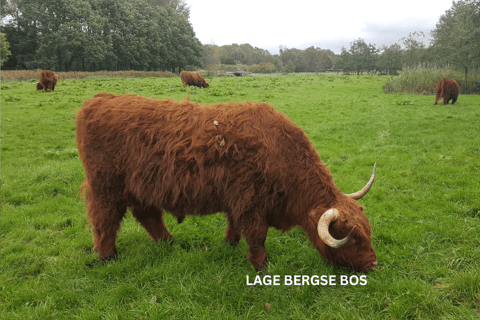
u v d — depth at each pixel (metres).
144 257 3.96
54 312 3.08
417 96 21.08
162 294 3.25
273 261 3.83
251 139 3.33
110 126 3.68
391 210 5.22
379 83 31.34
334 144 9.80
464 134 10.01
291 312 2.96
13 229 4.88
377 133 10.98
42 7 55.66
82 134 3.86
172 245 4.37
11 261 4.01
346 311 2.90
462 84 23.64
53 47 55.78
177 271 3.60
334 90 24.81
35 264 3.98
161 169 3.46
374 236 4.31
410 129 11.27
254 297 3.17
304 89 25.17
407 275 3.43
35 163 8.17
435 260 3.65
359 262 2.94
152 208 4.23
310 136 10.87
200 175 3.34
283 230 3.71
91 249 4.41
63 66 68.38
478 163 7.03
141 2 71.38
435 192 5.78
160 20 72.00
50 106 16.14
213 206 3.54
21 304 3.20
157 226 4.38
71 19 57.31
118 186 3.76
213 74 60.09
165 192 3.49
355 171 7.30
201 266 3.73
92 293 3.37
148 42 66.56
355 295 3.12
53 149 9.65
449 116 13.24
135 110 3.72
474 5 27.14
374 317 2.81
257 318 2.91
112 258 3.96
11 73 34.53
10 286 3.46
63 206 5.73
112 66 64.62
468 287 2.98
